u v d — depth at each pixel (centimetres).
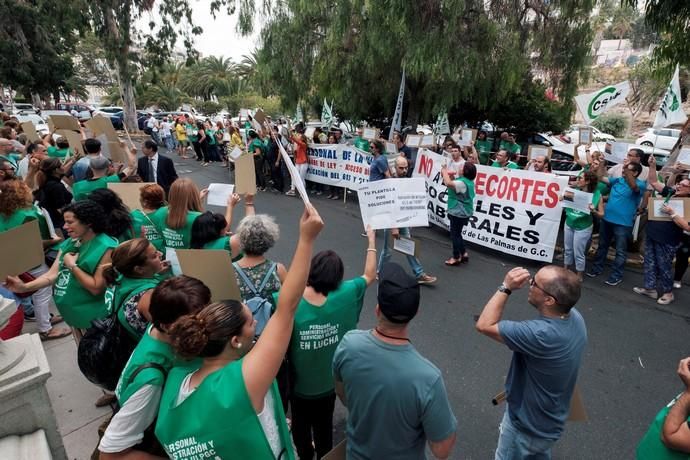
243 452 139
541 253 675
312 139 1272
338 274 252
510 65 1176
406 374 173
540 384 220
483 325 226
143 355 175
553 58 1228
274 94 1631
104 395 344
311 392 262
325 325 251
